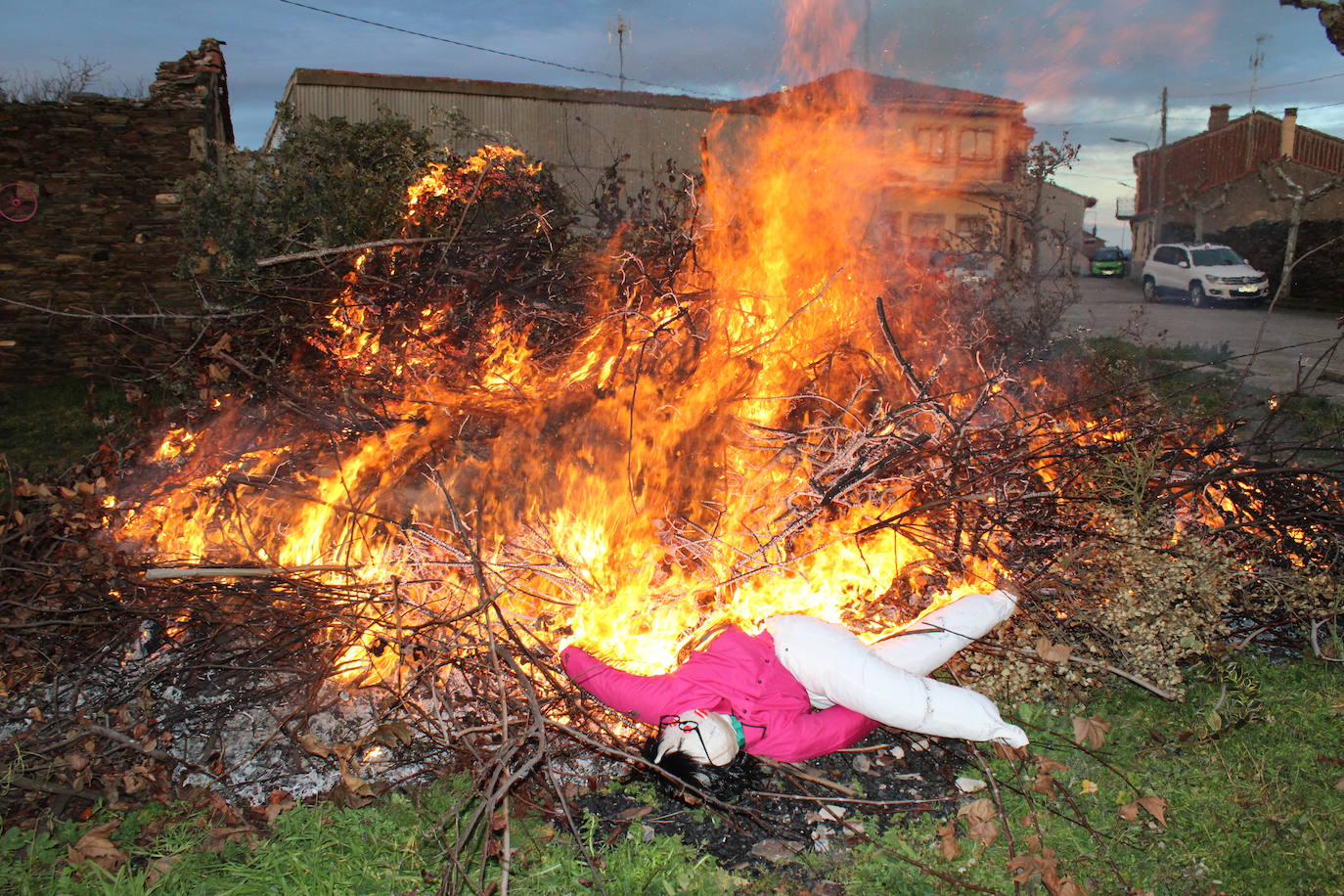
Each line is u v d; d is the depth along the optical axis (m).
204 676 3.82
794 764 3.33
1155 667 3.61
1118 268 38.53
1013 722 3.55
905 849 2.93
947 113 25.06
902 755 3.47
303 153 7.39
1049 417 5.12
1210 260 25.16
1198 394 8.05
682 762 3.09
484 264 5.72
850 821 3.09
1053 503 4.02
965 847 2.96
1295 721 3.55
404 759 3.40
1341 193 31.25
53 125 10.73
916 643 3.44
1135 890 2.76
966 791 3.23
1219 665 3.66
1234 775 3.25
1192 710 3.64
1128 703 3.72
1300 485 4.48
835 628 3.37
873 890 2.78
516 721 3.36
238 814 3.11
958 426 4.07
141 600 3.98
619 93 19.09
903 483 4.09
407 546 4.14
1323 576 3.95
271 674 3.81
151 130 10.98
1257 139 35.91
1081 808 3.12
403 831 2.98
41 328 10.92
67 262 10.95
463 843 2.72
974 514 3.93
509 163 7.00
